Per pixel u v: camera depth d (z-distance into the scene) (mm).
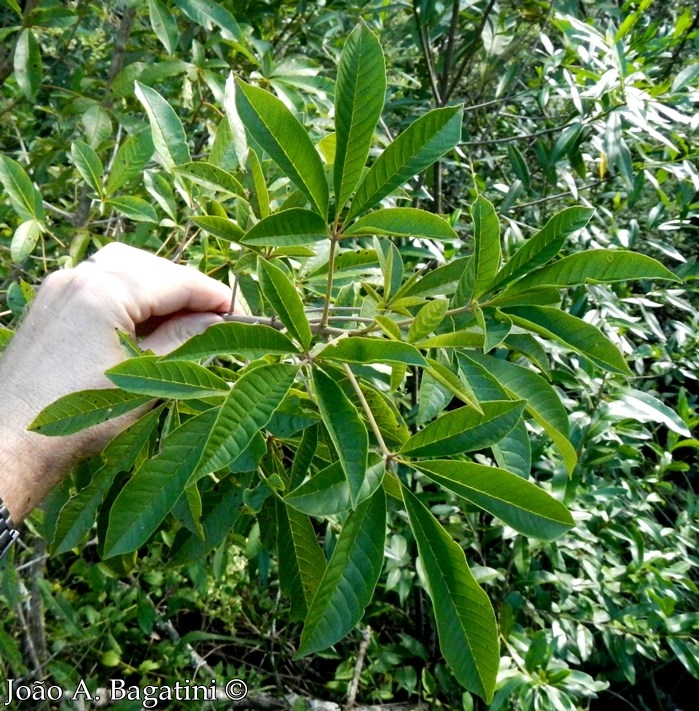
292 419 633
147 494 565
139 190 1426
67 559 2072
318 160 552
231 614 2072
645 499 1931
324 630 523
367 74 527
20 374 744
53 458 750
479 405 562
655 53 1773
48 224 1295
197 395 552
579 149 1657
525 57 2182
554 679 1568
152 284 818
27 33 1293
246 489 740
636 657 2342
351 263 871
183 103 1619
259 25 1825
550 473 1818
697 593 2055
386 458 565
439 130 571
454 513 1887
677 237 2418
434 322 564
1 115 1577
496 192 2047
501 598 1922
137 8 1403
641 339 2318
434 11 1720
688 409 1922
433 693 2006
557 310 611
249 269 883
